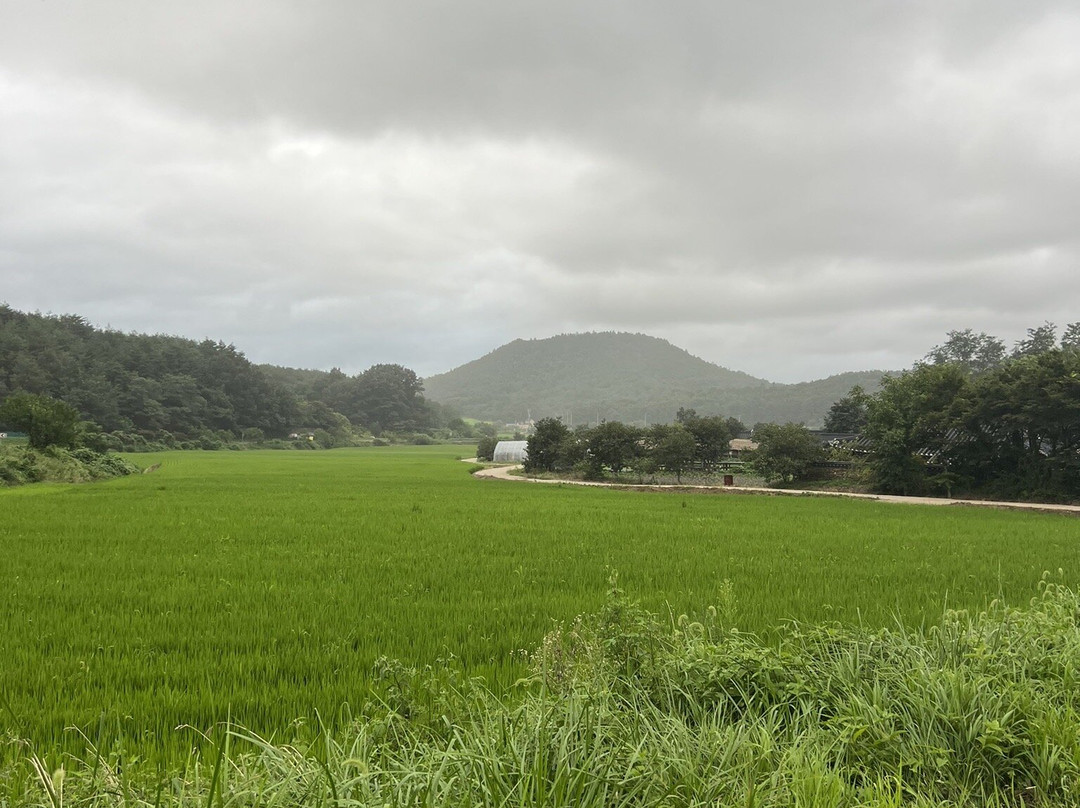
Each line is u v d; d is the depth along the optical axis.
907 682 6.29
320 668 8.30
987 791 5.22
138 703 7.05
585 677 6.35
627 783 4.43
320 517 26.28
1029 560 17.42
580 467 63.25
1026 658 6.95
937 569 15.74
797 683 6.32
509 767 4.35
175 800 4.07
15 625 10.16
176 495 36.94
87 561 15.97
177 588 12.94
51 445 59.59
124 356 148.38
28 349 132.38
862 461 50.59
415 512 28.84
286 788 3.96
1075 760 5.12
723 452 63.84
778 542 20.34
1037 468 41.38
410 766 4.36
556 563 16.20
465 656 8.88
